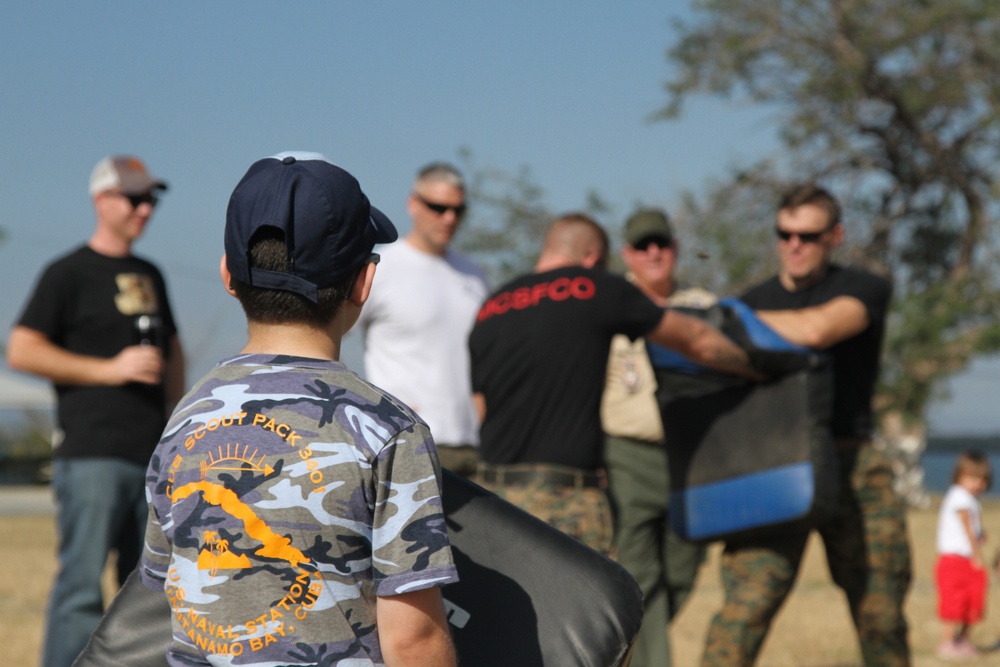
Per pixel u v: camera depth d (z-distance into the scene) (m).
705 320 4.86
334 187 2.19
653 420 5.83
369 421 2.07
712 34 28.53
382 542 2.04
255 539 2.00
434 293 5.84
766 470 4.75
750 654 4.88
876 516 4.94
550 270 4.81
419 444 2.10
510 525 2.49
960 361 26.98
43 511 28.52
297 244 2.15
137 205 5.57
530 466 4.64
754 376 4.81
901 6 27.95
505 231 30.08
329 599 2.01
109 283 5.52
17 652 6.16
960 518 7.14
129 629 2.42
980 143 28.73
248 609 2.00
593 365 4.66
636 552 5.87
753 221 27.64
